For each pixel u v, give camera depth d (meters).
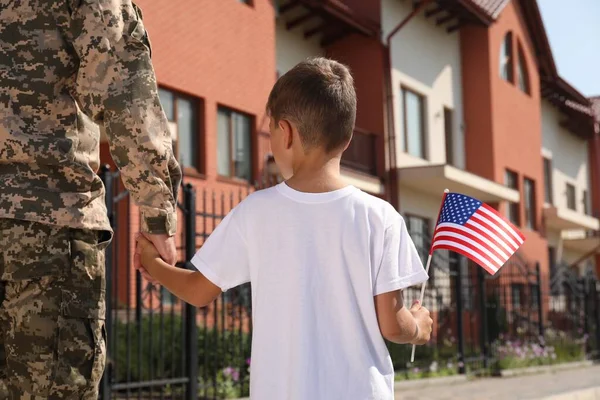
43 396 2.48
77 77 2.58
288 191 2.48
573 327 20.84
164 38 13.02
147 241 2.68
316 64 2.51
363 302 2.39
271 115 2.55
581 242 31.86
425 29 21.56
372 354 2.39
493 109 23.27
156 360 8.97
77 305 2.54
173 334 7.63
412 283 2.44
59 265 2.50
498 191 21.55
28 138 2.52
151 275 2.67
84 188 2.59
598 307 20.86
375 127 19.22
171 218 2.65
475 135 23.31
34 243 2.48
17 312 2.49
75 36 2.56
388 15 19.80
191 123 13.68
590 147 35.81
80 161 2.58
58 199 2.52
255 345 2.43
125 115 2.55
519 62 26.75
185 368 7.52
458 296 13.54
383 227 2.44
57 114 2.58
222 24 14.34
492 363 14.46
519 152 25.38
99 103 2.55
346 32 19.25
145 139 2.57
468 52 23.50
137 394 8.41
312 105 2.44
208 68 13.92
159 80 12.87
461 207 2.98
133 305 11.12
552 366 15.96
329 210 2.44
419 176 18.94
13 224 2.47
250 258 2.48
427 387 11.55
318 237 2.42
